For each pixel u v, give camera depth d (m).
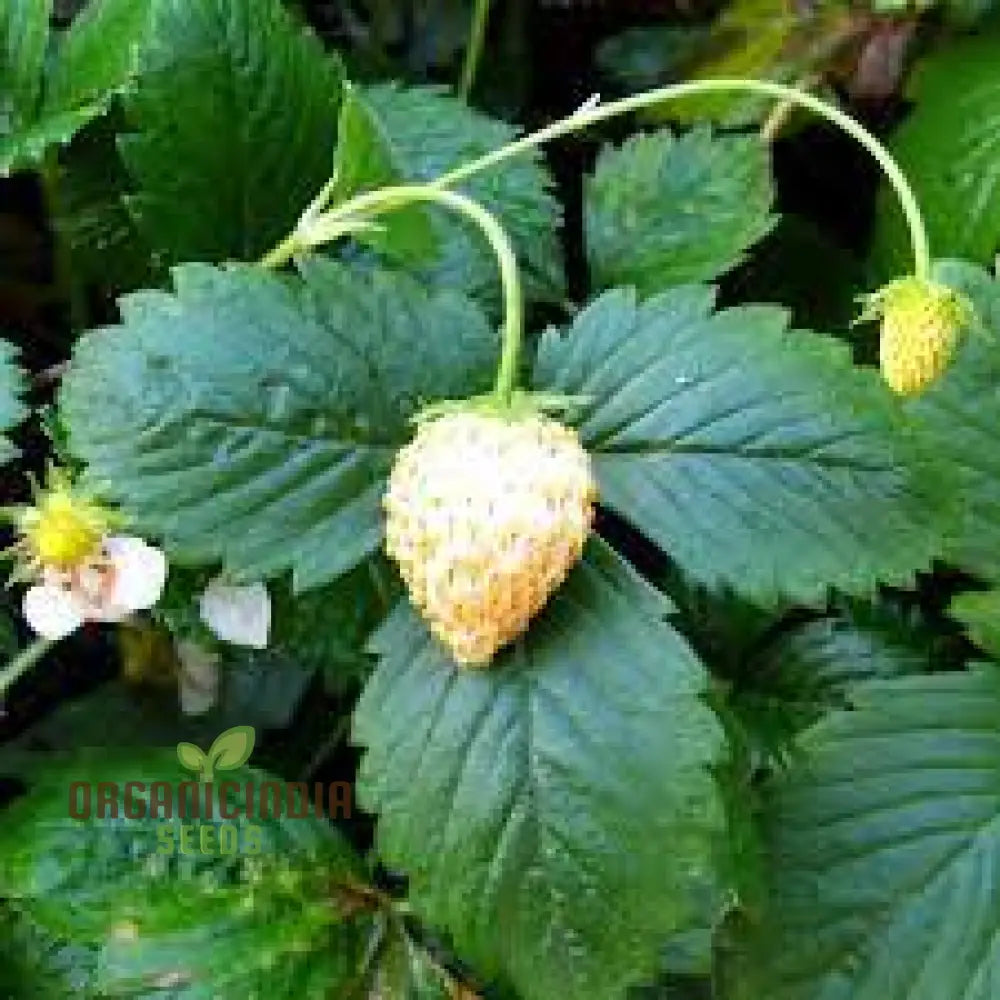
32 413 0.23
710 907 0.21
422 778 0.20
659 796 0.20
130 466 0.20
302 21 0.28
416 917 0.22
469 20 0.32
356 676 0.24
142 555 0.21
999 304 0.24
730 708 0.23
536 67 0.32
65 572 0.21
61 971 0.22
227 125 0.24
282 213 0.24
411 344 0.21
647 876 0.20
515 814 0.20
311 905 0.22
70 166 0.26
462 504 0.19
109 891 0.22
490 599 0.19
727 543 0.21
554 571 0.20
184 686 0.25
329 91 0.25
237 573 0.20
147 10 0.24
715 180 0.26
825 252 0.29
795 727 0.24
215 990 0.22
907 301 0.21
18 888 0.22
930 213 0.27
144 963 0.22
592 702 0.20
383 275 0.21
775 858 0.22
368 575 0.23
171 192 0.24
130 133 0.24
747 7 0.29
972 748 0.22
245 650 0.23
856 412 0.21
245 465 0.20
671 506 0.21
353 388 0.21
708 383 0.21
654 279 0.26
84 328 0.28
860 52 0.29
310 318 0.21
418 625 0.21
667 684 0.20
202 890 0.22
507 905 0.20
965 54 0.28
